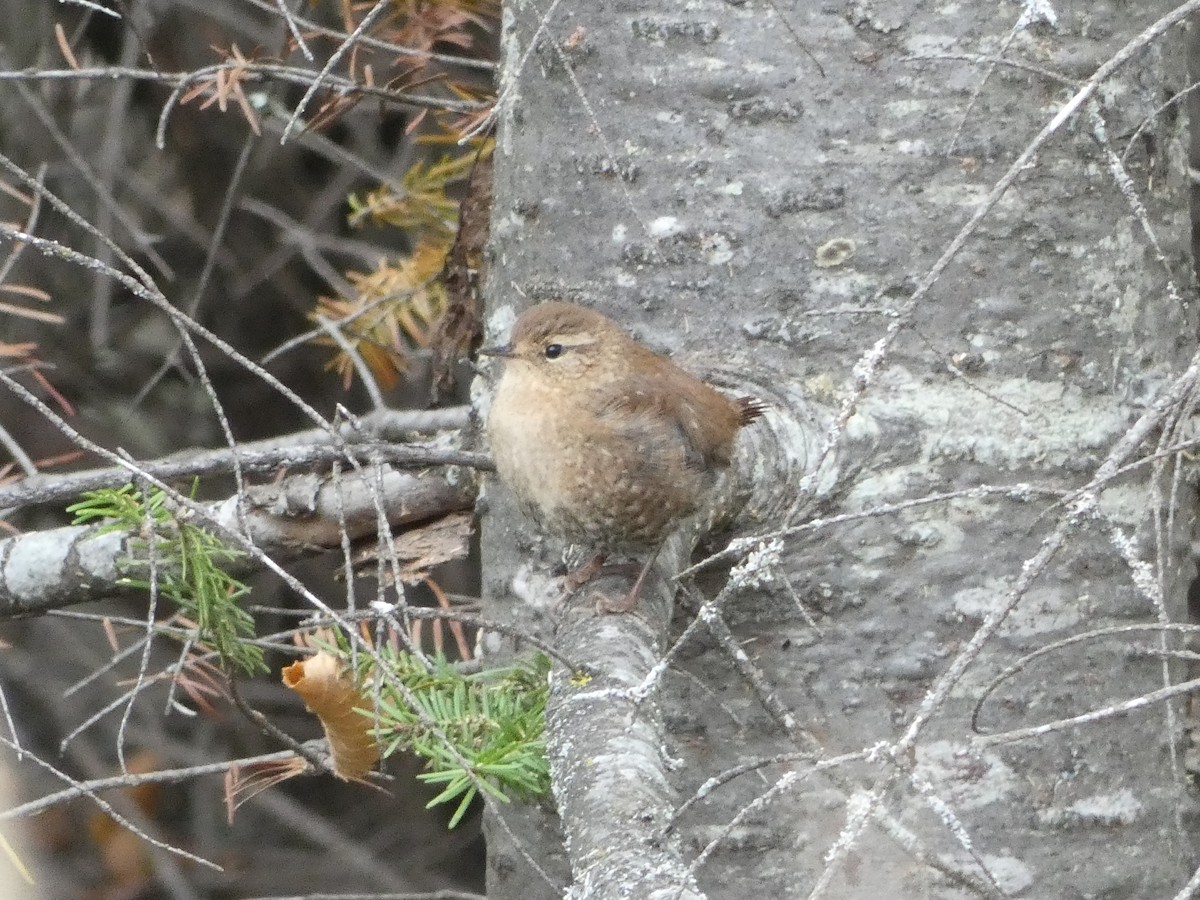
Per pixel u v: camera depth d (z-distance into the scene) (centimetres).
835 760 387
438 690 615
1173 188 669
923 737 617
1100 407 631
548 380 634
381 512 515
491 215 726
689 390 623
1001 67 616
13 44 1213
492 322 712
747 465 619
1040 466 623
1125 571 634
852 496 619
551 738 496
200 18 1233
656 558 632
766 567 478
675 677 633
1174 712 626
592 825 427
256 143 1302
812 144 625
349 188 1291
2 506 602
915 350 621
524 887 684
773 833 621
